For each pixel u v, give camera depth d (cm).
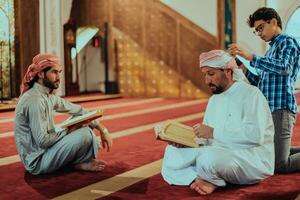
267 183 383
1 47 1095
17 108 416
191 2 1269
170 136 351
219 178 357
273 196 350
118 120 827
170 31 1293
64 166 440
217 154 348
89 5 1325
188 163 366
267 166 366
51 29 1185
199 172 357
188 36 1279
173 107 1055
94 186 387
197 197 348
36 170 422
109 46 1339
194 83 1284
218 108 361
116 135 657
